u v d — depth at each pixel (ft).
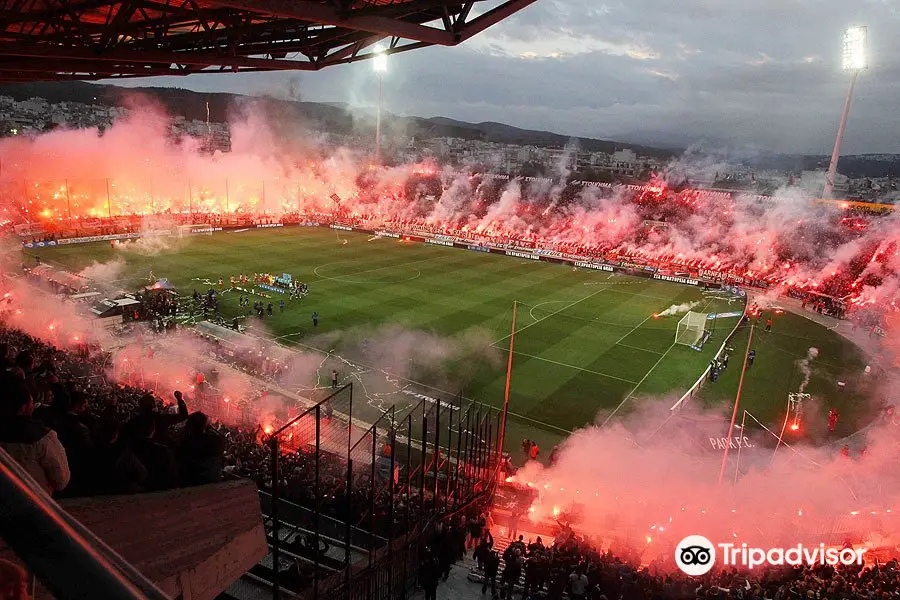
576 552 51.80
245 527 22.63
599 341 154.10
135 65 58.85
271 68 55.06
